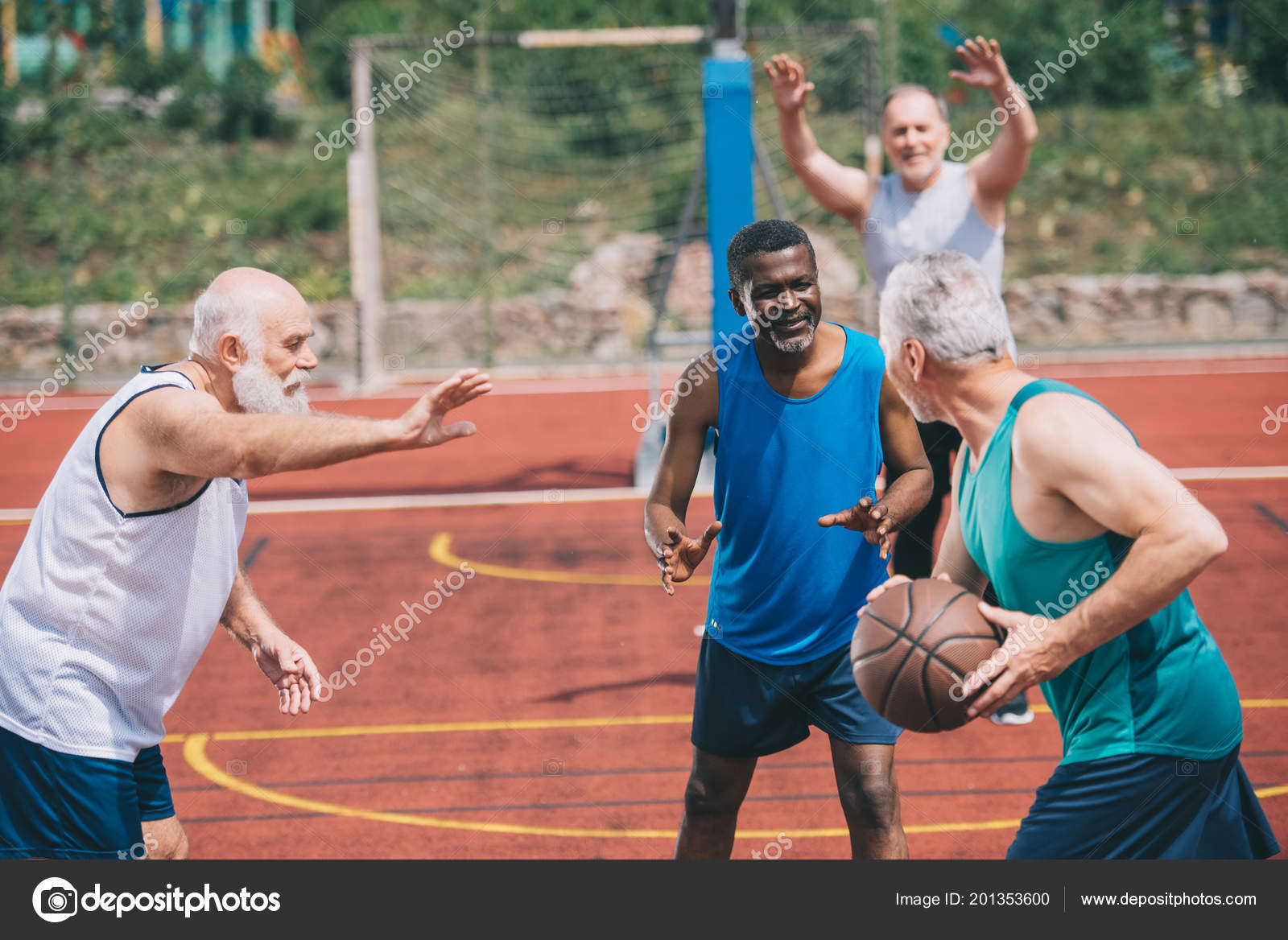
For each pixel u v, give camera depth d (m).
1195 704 2.17
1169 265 15.75
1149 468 2.02
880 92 12.84
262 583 6.36
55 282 16.03
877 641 2.38
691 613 5.54
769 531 2.73
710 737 2.81
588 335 15.38
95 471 2.29
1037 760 3.86
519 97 18.31
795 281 2.59
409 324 15.20
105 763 2.37
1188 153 17.23
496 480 9.00
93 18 18.27
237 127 18.45
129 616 2.37
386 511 8.07
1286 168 16.80
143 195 17.31
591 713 4.39
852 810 2.70
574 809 3.62
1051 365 13.78
